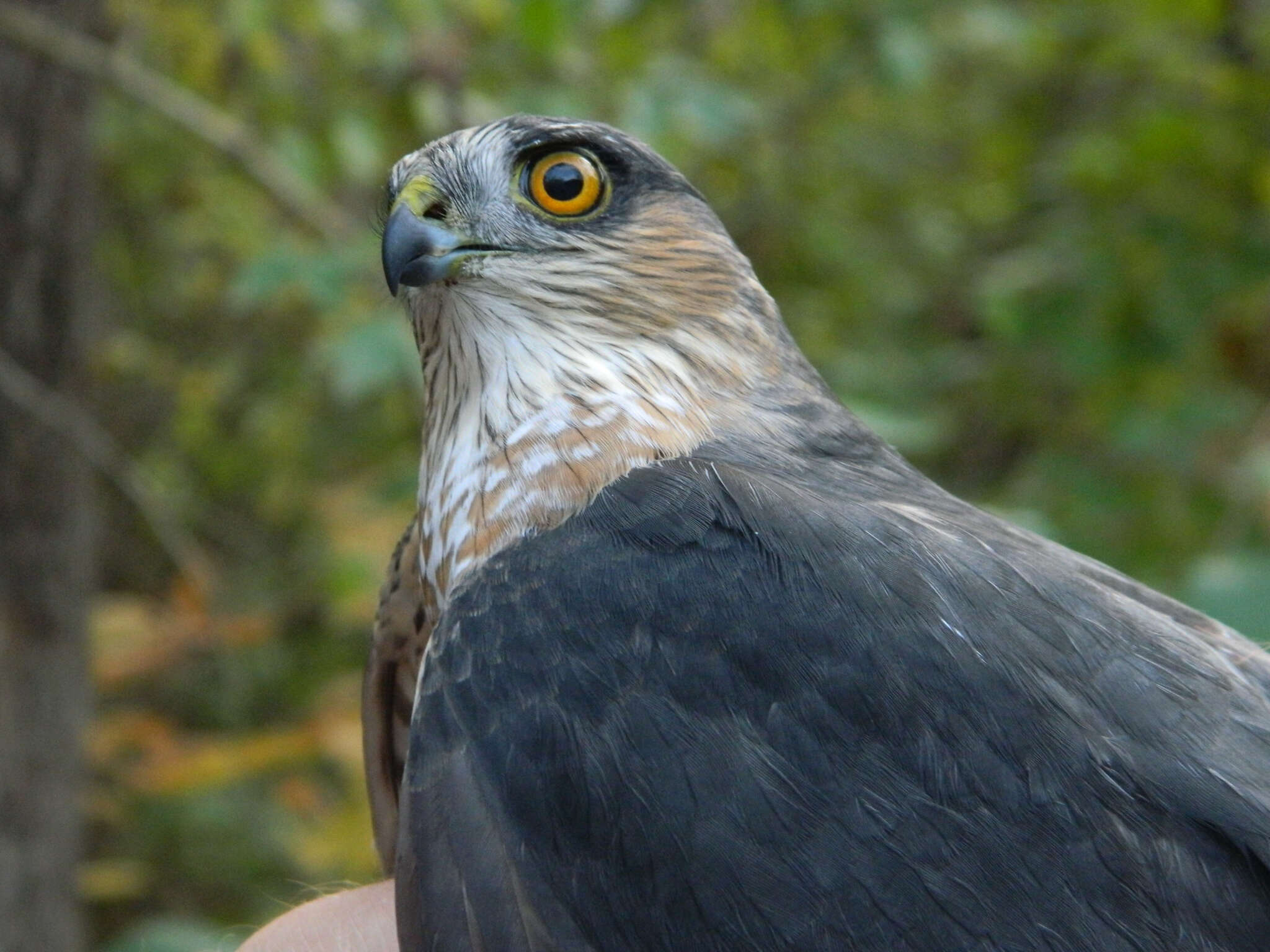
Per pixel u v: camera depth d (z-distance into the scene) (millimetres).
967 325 15531
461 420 5203
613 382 5047
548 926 3920
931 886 3717
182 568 11859
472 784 4062
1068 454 10047
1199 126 10312
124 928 13031
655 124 9570
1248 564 6629
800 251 14789
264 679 14414
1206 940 3621
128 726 12141
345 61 10992
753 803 3848
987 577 4086
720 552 4219
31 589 9367
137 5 11359
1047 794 3758
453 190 5238
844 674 3928
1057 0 12422
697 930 3799
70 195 9016
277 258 8016
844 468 4980
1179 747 3805
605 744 3984
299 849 12555
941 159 15781
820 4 11539
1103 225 10320
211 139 8539
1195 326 9891
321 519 14422
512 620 4219
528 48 9984
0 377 8352
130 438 14992
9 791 9422
